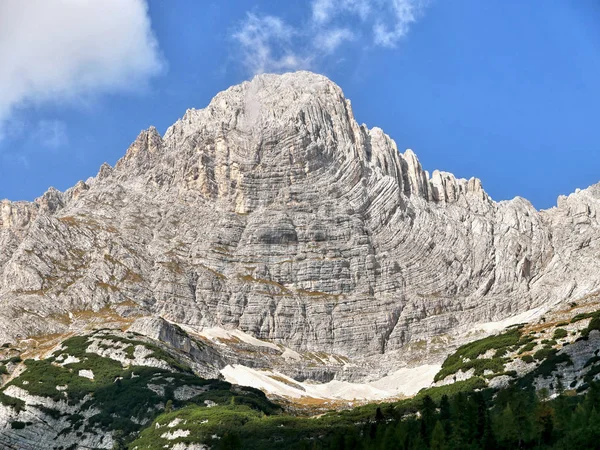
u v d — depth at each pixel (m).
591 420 162.12
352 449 189.12
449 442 171.38
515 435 169.12
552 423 169.00
